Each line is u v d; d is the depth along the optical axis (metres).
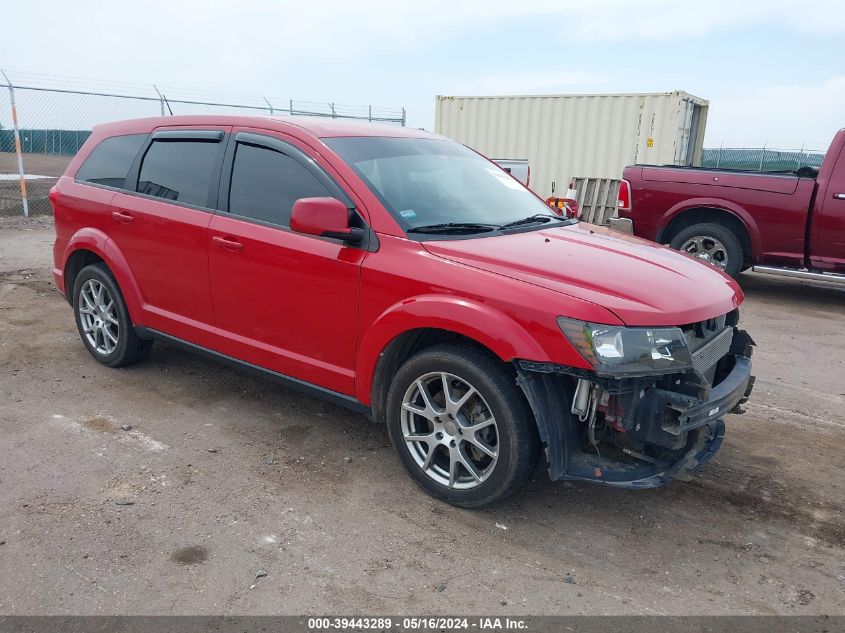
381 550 3.09
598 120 13.52
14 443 3.97
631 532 3.31
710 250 8.59
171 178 4.52
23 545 3.02
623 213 9.12
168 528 3.19
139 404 4.59
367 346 3.50
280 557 3.01
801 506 3.59
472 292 3.15
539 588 2.87
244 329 4.15
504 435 3.15
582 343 2.89
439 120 15.60
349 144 3.94
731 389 3.30
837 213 7.68
